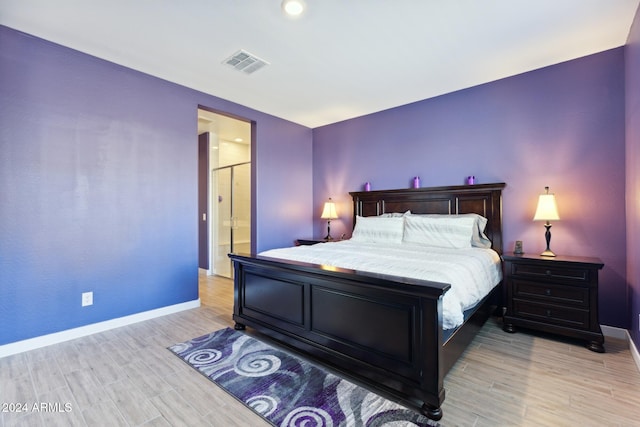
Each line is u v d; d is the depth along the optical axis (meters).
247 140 5.73
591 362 2.13
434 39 2.43
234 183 5.05
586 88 2.72
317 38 2.42
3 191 2.24
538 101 2.96
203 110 3.83
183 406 1.66
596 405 1.65
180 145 3.28
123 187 2.86
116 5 2.01
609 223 2.62
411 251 2.77
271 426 1.50
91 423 1.53
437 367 1.52
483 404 1.66
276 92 3.50
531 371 2.00
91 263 2.66
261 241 4.18
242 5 2.02
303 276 2.15
